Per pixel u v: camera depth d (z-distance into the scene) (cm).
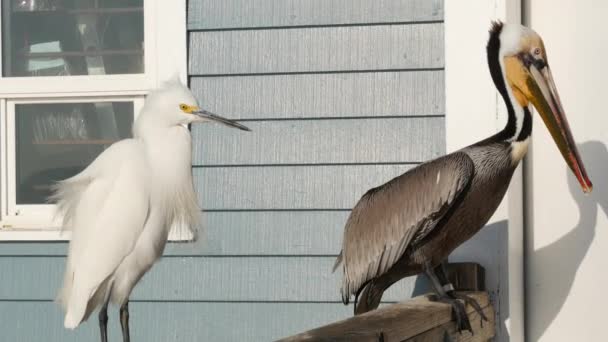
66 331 638
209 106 627
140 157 570
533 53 552
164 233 588
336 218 618
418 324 429
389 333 379
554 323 639
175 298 628
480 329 536
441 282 552
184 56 628
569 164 558
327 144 619
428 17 609
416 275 607
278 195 621
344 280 548
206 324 626
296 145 621
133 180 564
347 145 617
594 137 634
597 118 634
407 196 526
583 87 636
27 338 636
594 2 635
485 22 593
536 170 641
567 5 641
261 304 622
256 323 623
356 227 544
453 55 596
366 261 537
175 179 576
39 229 638
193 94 626
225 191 625
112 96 645
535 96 548
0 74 651
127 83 638
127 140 577
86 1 648
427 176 523
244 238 624
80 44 649
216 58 627
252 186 624
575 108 638
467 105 595
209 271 626
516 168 599
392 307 462
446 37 597
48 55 652
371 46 615
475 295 530
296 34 622
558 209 638
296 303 620
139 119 584
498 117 590
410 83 611
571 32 639
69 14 650
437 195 514
